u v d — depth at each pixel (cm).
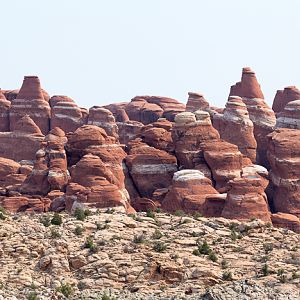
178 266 19212
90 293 18100
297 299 17362
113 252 19950
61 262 19438
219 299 17262
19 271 19038
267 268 19150
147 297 17788
